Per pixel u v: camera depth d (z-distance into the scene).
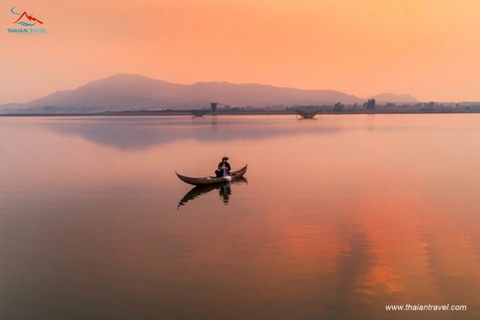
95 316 7.98
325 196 17.94
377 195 18.05
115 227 13.59
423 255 10.80
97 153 35.50
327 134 58.91
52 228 13.55
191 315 7.94
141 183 21.50
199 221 14.15
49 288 9.16
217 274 9.70
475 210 15.38
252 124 101.38
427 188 19.55
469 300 8.42
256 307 8.20
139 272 9.89
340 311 8.04
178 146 41.34
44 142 48.09
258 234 12.59
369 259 10.50
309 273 9.70
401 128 74.62
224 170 21.67
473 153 33.75
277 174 23.86
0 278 9.69
